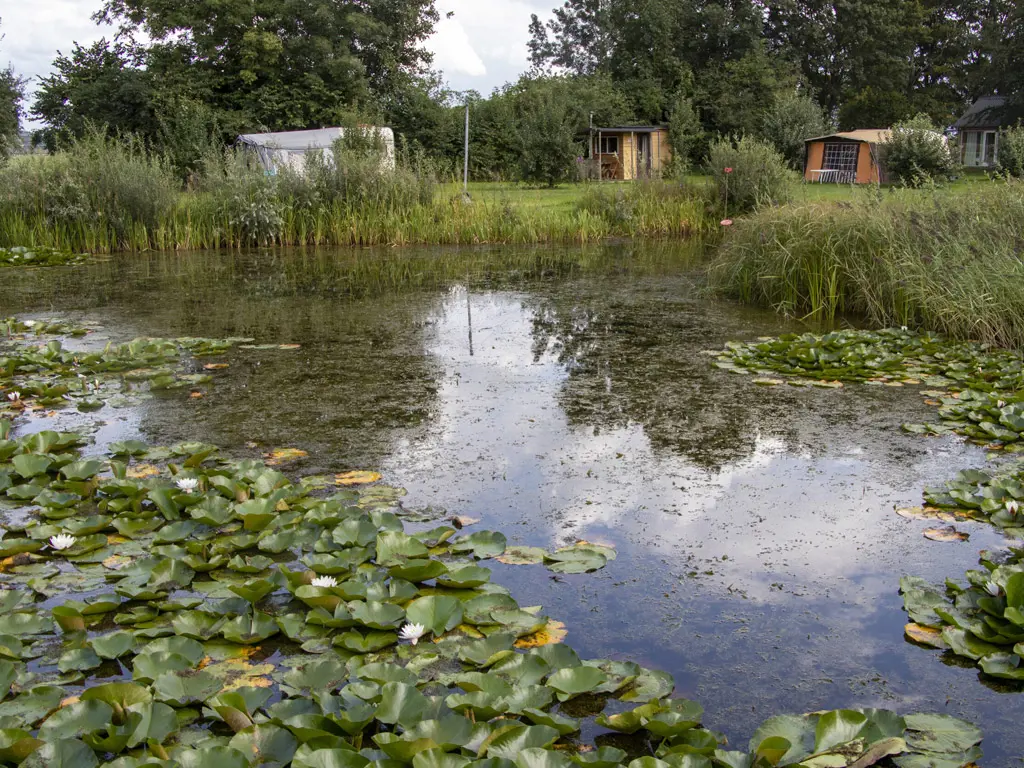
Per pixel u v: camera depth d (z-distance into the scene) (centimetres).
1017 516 318
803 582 274
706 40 3788
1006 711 210
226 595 260
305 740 183
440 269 1086
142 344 595
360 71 3059
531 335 662
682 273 1025
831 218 780
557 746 194
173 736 193
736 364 564
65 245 1260
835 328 688
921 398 481
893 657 233
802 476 366
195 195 1455
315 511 311
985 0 4072
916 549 298
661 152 3130
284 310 776
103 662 227
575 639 240
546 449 399
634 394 493
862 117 3819
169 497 318
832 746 184
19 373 531
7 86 2559
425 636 237
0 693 205
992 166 2953
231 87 2991
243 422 438
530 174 2481
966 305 629
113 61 3089
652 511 329
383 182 1469
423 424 436
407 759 175
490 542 295
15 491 336
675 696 214
